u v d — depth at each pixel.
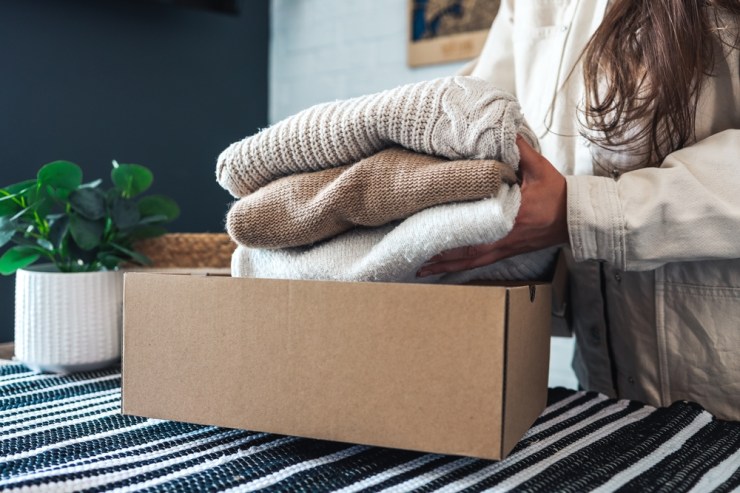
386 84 2.27
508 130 0.53
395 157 0.55
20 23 1.76
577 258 0.66
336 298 0.51
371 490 0.46
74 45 1.89
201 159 2.30
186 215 2.24
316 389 0.52
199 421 0.56
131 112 2.06
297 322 0.53
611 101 0.71
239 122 2.44
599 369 0.87
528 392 0.55
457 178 0.51
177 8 2.18
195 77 2.26
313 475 0.48
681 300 0.75
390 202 0.54
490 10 2.01
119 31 2.01
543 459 0.52
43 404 0.70
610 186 0.65
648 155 0.74
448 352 0.48
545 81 0.90
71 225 0.94
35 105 1.80
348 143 0.57
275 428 0.53
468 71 1.10
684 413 0.66
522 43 0.93
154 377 0.58
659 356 0.77
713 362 0.73
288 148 0.59
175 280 0.57
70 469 0.48
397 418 0.50
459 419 0.48
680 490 0.47
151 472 0.48
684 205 0.63
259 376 0.54
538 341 0.58
